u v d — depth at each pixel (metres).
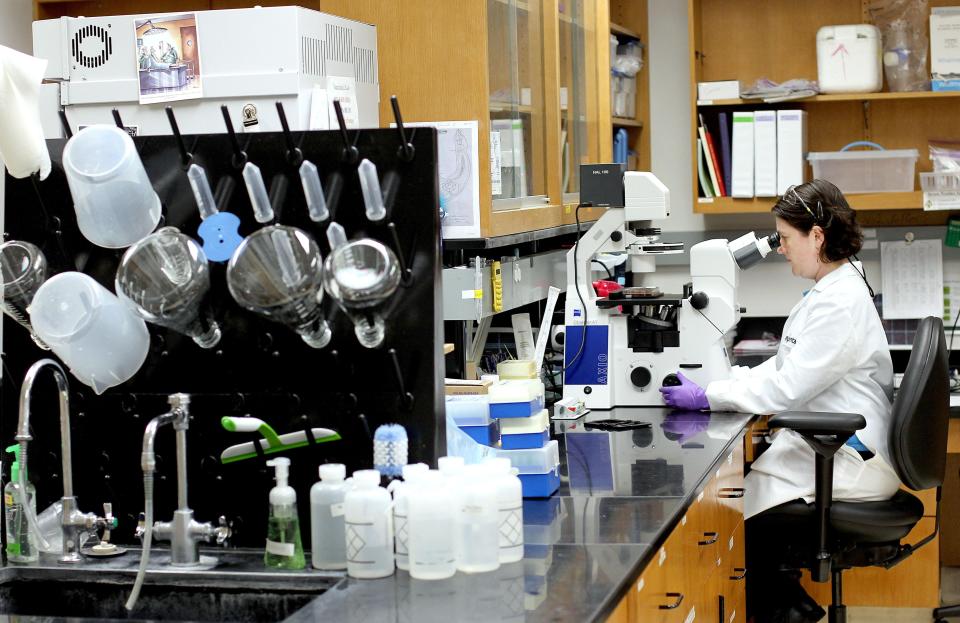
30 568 1.87
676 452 2.81
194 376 1.96
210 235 1.92
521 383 2.35
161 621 1.78
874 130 5.00
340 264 1.79
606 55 4.50
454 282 2.94
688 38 5.26
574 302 3.56
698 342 3.49
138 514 1.99
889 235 5.00
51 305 1.84
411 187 1.88
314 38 2.45
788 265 5.14
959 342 4.93
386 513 1.75
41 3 3.92
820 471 3.12
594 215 4.33
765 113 4.72
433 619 1.53
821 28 4.73
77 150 1.87
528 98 3.37
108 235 1.90
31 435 1.94
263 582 1.79
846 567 3.31
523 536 1.99
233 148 1.94
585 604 1.58
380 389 1.91
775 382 3.30
